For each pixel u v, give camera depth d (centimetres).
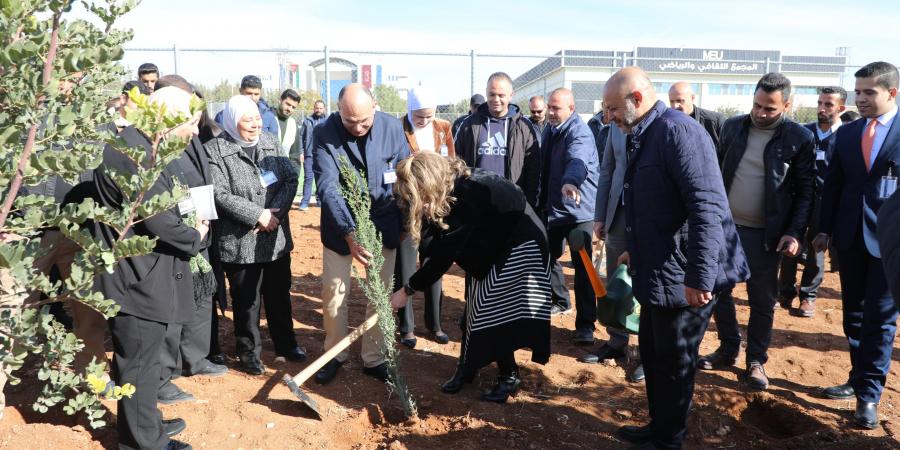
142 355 281
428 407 370
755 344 414
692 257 274
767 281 407
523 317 364
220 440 321
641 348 326
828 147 588
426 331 512
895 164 352
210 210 313
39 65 185
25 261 192
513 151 504
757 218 405
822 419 370
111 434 315
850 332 395
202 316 394
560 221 515
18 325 202
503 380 386
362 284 347
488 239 358
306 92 1498
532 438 336
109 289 271
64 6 172
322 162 384
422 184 320
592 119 738
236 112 379
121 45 195
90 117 191
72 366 334
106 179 254
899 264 157
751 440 353
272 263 413
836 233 387
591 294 484
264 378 402
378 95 1580
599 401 389
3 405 312
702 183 271
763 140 402
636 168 293
